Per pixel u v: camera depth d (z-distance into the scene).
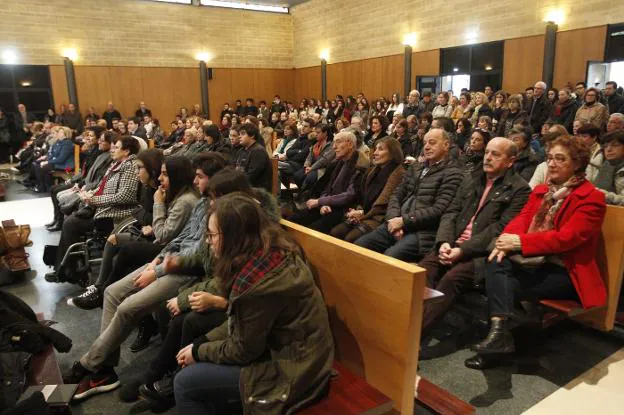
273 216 2.10
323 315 1.50
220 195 1.98
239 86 14.70
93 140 5.23
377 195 3.22
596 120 5.72
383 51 12.02
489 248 2.35
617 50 7.59
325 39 13.91
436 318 2.20
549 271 2.23
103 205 3.38
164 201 2.68
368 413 1.47
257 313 1.38
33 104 11.90
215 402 1.53
